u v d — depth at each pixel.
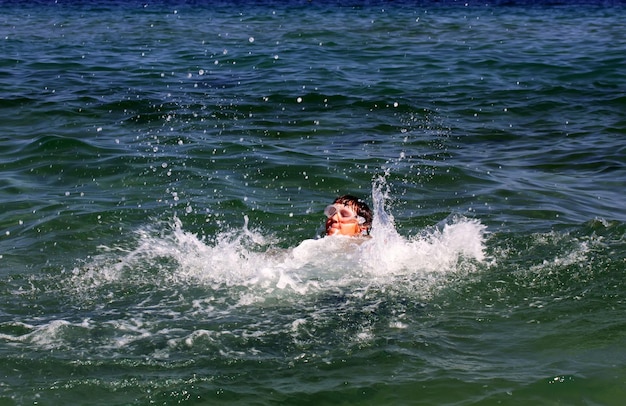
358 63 40.31
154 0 74.19
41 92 32.34
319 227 18.58
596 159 24.66
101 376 11.65
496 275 15.37
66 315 13.70
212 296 14.47
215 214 19.12
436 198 20.73
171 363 12.02
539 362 12.20
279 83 34.75
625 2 72.69
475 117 29.94
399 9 67.12
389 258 15.93
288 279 15.08
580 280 15.15
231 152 24.25
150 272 15.60
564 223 18.59
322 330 13.12
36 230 17.86
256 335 12.92
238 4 71.12
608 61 40.66
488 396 11.27
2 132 26.47
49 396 11.16
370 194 20.98
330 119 28.94
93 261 16.17
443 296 14.49
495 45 46.41
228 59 40.97
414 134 27.33
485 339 12.92
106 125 27.47
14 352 12.29
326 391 11.35
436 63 40.44
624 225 18.16
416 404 11.11
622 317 13.62
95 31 52.06
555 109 31.28
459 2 73.56
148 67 38.50
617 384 11.57
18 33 50.69
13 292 14.65
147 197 20.22
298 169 22.69
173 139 25.61
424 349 12.53
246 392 11.30
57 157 23.41
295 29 53.00
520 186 21.80
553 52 43.75
